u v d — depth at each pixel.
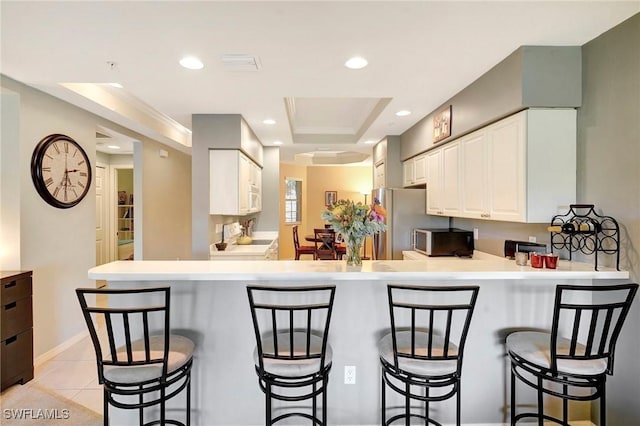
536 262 2.09
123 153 6.01
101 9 1.71
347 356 2.12
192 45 2.09
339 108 4.29
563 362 1.69
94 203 3.60
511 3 1.70
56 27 1.87
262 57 2.26
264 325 2.10
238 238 4.84
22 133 2.71
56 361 2.93
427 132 3.79
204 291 2.09
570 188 2.24
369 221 2.14
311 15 1.78
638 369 1.88
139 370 1.64
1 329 2.42
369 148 5.81
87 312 1.59
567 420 2.04
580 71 2.19
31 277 2.65
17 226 2.69
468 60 2.35
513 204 2.36
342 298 2.11
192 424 2.09
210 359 2.09
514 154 2.35
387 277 1.96
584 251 2.23
